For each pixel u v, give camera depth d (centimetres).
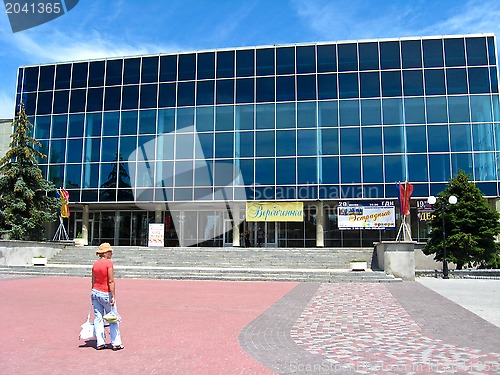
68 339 813
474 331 905
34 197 3100
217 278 2130
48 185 3203
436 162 3266
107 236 3944
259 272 2202
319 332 895
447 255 2372
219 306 1259
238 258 2725
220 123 3531
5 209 2972
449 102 3316
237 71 3575
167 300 1383
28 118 3809
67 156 3697
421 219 3319
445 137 3281
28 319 1022
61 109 3772
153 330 909
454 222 2383
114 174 3603
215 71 3600
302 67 3503
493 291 1631
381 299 1416
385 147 3328
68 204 3606
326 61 3484
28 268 2391
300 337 847
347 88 3431
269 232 3628
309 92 3466
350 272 2212
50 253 2872
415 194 3253
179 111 3597
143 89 3672
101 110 3703
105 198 3588
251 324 980
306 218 3612
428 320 1031
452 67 3347
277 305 1282
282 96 3491
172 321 1015
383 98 3378
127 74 3716
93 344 775
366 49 3453
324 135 3406
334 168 3362
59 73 3822
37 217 3012
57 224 3994
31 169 3070
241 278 2108
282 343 795
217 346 768
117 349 736
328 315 1104
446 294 1541
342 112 3409
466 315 1098
